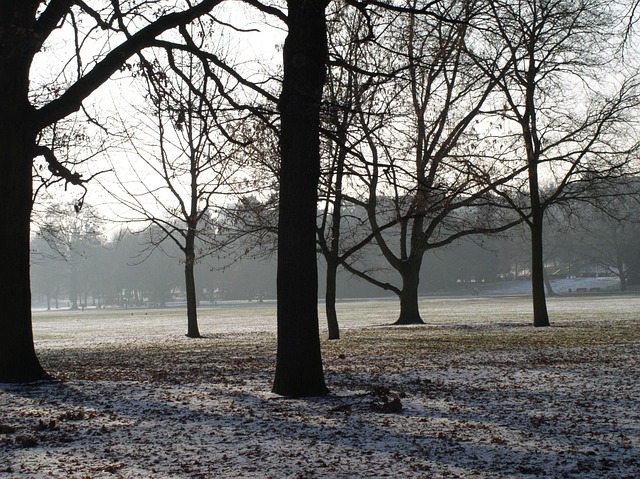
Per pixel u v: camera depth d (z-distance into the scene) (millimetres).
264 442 8719
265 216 30734
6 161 15312
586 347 21703
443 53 18766
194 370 17438
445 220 37312
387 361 18594
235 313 75438
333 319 29531
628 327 31391
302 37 12758
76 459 7969
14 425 10148
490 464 7508
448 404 11422
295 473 7191
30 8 15195
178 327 49625
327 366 17547
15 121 15344
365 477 7027
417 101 31359
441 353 20672
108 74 15148
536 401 11641
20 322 15359
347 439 8836
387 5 13516
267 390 13383
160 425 9969
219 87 14516
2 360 15203
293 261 12781
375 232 28156
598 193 35156
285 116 12938
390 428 9500
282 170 12992
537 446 8344
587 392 12516
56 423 10258
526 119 32406
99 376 16281
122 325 56812
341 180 29172
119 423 10164
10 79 15234
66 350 27375
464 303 76750
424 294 117875
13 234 15352
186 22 14695
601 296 85938
